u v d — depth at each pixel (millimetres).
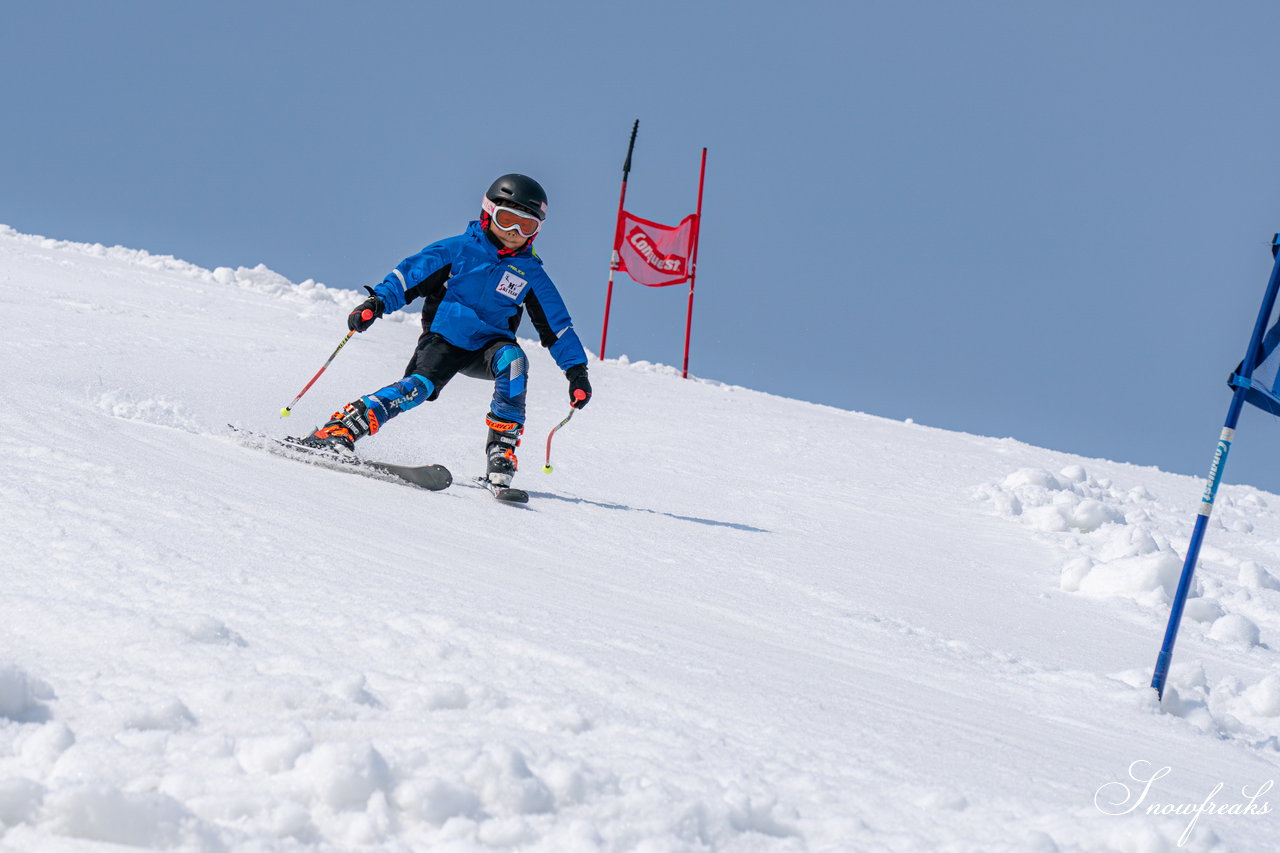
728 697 5898
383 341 28672
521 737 4746
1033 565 16234
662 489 17359
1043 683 8906
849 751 5297
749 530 14695
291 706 4750
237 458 11781
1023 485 22875
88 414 11844
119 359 16188
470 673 5535
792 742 5305
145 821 3525
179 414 13773
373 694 5055
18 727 4203
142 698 4602
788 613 9906
